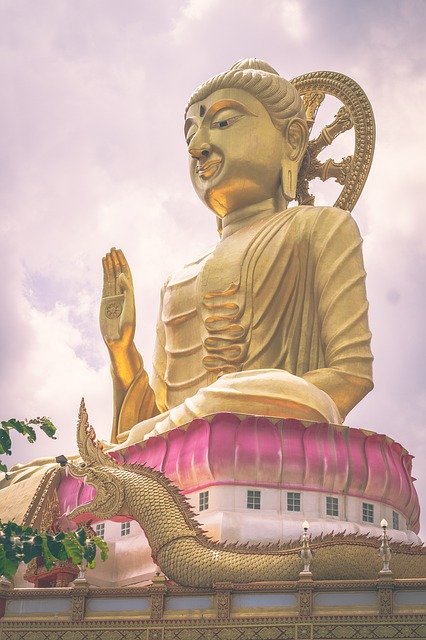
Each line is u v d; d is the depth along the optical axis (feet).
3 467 55.11
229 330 87.97
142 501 69.77
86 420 73.31
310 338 88.38
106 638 64.80
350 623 62.39
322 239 89.35
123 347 90.48
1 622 66.08
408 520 81.56
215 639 63.52
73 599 66.08
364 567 65.82
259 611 63.87
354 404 85.05
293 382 78.59
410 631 61.67
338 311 86.94
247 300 88.38
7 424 54.85
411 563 67.21
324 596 63.36
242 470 74.74
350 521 75.61
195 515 69.56
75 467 72.13
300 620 62.95
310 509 74.79
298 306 89.04
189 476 75.61
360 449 77.20
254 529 72.59
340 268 88.38
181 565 66.85
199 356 90.07
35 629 65.67
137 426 82.89
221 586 64.59
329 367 85.40
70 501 79.46
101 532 79.66
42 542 52.01
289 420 75.87
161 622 64.54
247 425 75.77
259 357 87.30
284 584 64.13
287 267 89.30
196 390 89.40
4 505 80.48
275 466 74.90
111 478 71.00
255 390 77.92
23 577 75.77
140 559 76.18
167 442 77.61
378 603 62.59
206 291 89.76
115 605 65.72
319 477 75.41
